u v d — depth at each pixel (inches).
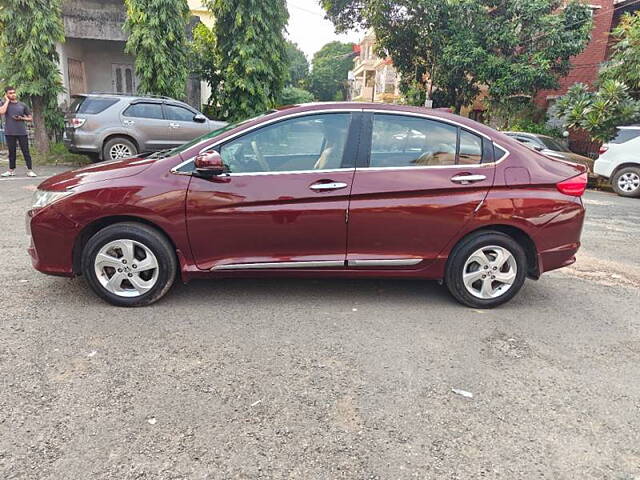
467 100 749.9
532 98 697.6
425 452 98.0
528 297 185.2
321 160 160.2
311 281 191.8
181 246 156.0
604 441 103.3
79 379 117.8
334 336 145.8
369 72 1862.7
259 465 92.6
